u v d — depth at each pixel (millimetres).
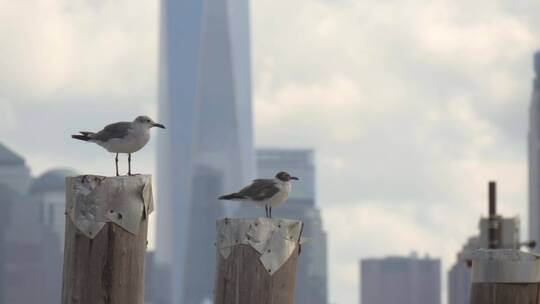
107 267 18531
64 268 18766
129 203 18609
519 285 20172
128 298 18625
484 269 20281
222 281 19906
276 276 19719
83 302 18531
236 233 19766
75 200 18578
